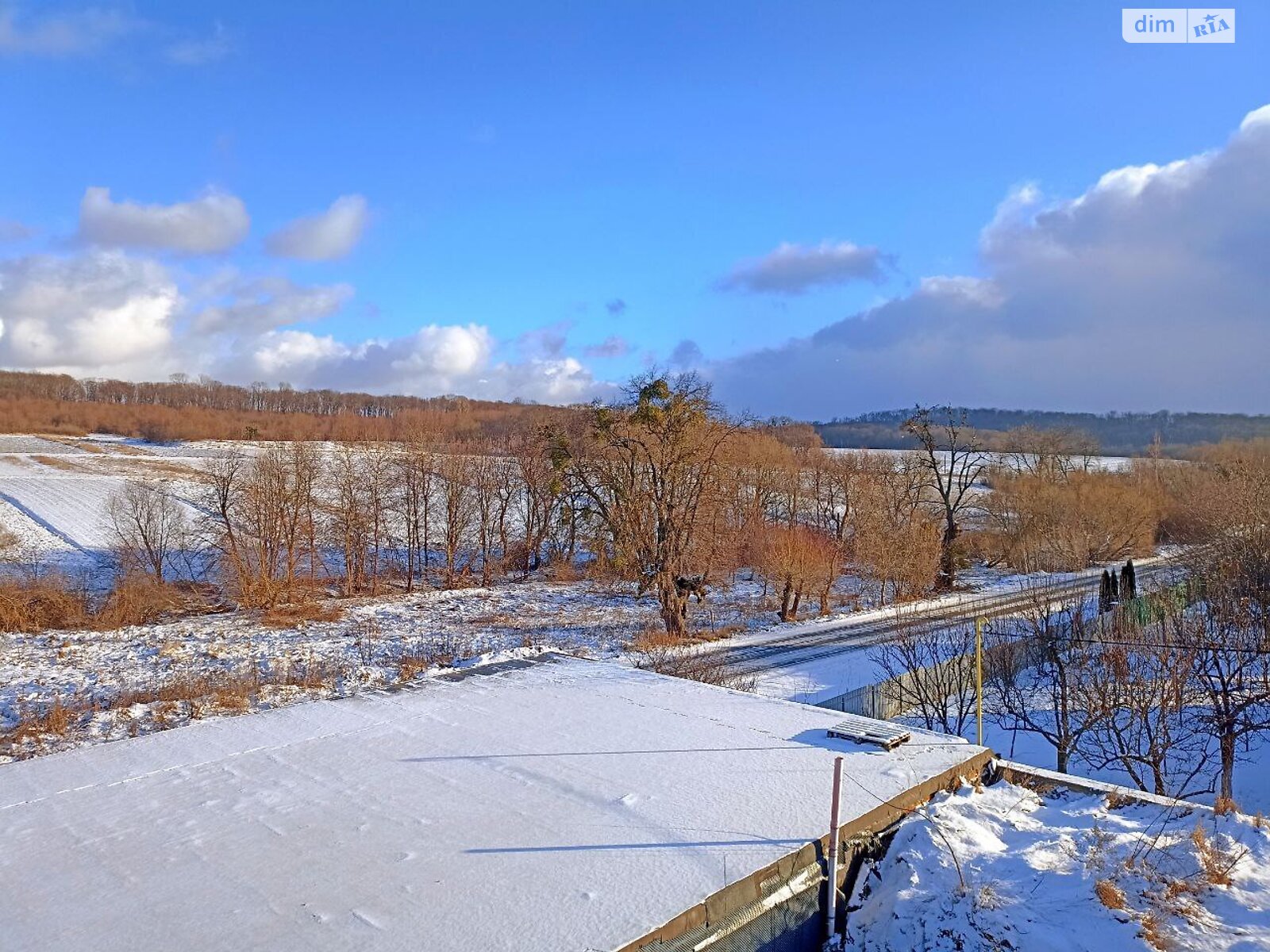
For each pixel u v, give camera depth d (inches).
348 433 3048.7
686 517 1330.0
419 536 2025.1
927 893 335.9
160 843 361.7
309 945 284.0
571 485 1572.3
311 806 397.1
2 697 836.6
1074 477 2514.8
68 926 298.7
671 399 1310.3
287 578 1651.1
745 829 368.5
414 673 775.7
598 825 374.0
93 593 1519.4
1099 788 428.1
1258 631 928.3
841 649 1207.6
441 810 392.2
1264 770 842.2
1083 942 298.5
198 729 506.9
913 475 2172.7
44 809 396.2
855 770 439.5
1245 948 289.3
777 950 334.0
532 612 1491.1
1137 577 1851.6
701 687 606.9
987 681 1016.2
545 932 289.3
